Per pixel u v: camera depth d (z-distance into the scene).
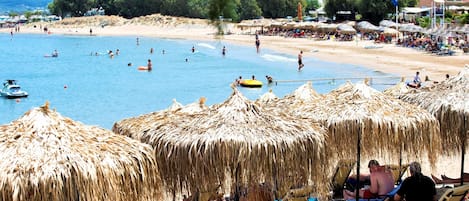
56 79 49.66
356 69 50.78
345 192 11.78
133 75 52.06
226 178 9.57
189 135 9.34
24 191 6.76
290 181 9.62
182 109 11.23
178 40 104.25
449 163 15.45
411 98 12.77
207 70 54.66
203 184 9.27
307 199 10.45
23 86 45.25
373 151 11.11
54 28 152.00
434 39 69.38
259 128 9.38
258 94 38.75
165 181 9.56
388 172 11.55
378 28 83.00
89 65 61.88
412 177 10.05
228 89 42.03
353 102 11.09
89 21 149.88
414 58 56.75
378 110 10.89
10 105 36.59
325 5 106.19
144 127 10.38
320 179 9.83
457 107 11.52
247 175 9.16
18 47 91.69
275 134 9.30
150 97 38.97
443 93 12.10
